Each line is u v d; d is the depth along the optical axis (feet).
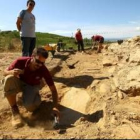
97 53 28.89
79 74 16.43
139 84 12.50
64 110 12.30
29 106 11.09
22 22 15.10
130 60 15.44
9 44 45.42
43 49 10.50
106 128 9.69
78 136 8.93
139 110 11.05
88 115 11.19
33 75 11.07
